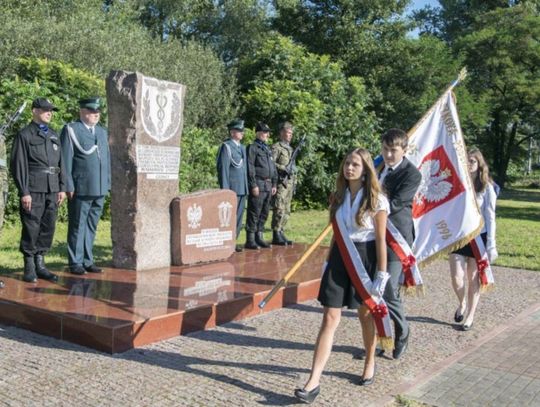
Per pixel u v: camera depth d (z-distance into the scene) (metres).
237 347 5.39
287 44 19.30
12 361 4.80
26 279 6.65
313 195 18.42
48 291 6.27
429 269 9.79
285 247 9.89
